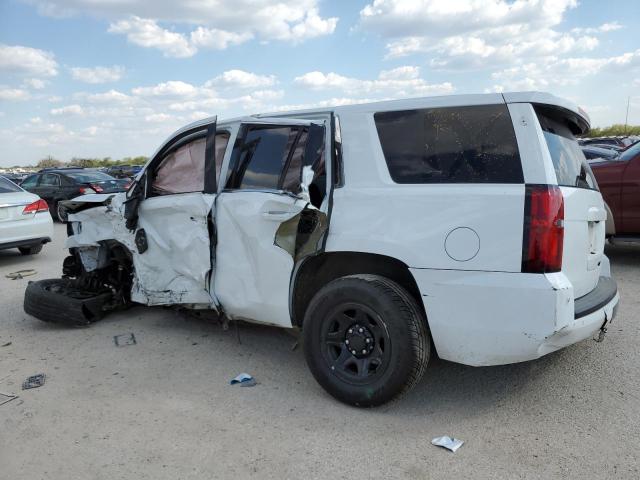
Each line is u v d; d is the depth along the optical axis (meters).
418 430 3.14
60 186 15.52
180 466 2.85
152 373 4.09
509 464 2.77
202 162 4.33
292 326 3.77
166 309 5.38
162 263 4.53
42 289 5.31
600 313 3.23
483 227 2.98
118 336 4.96
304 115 3.91
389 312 3.18
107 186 15.57
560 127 3.46
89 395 3.74
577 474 2.67
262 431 3.18
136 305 5.87
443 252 3.07
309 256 3.54
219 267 4.08
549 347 2.95
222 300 4.10
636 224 6.90
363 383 3.33
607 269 4.04
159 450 3.01
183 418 3.37
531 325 2.87
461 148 3.20
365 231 3.32
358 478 2.70
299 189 3.66
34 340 4.96
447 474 2.71
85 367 4.26
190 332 5.00
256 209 3.78
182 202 4.24
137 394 3.73
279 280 3.71
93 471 2.83
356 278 3.35
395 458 2.86
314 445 3.01
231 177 4.10
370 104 3.59
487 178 3.06
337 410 3.42
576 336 3.05
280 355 4.39
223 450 2.99
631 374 3.78
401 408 3.42
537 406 3.38
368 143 3.48
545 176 2.94
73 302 5.09
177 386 3.85
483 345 3.02
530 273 2.88
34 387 3.90
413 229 3.17
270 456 2.92
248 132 4.12
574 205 3.11
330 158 3.58
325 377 3.48
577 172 3.44
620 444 2.92
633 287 6.05
